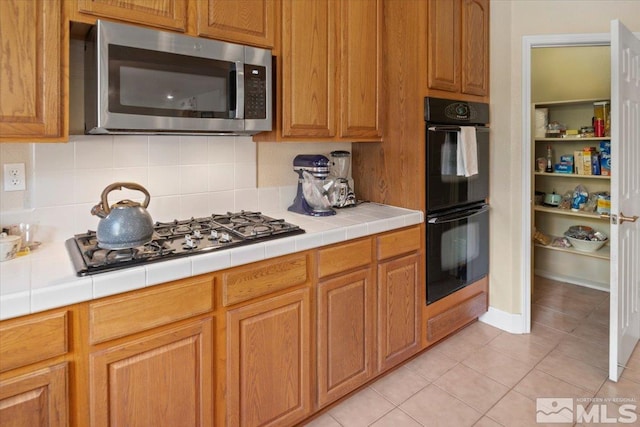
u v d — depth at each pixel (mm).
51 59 1312
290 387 1745
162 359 1362
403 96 2369
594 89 3549
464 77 2547
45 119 1315
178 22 1551
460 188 2557
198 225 1852
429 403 2031
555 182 3875
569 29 2562
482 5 2662
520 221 2717
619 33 2021
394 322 2205
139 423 1326
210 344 1480
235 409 1566
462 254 2615
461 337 2723
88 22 1373
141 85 1453
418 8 2248
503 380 2221
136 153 1823
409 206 2387
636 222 2430
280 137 1912
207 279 1453
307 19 1957
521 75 2645
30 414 1127
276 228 1790
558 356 2469
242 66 1706
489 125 2787
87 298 1194
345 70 2139
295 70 1923
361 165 2660
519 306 2762
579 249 3619
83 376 1216
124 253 1383
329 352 1894
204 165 2029
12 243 1388
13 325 1085
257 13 1774
